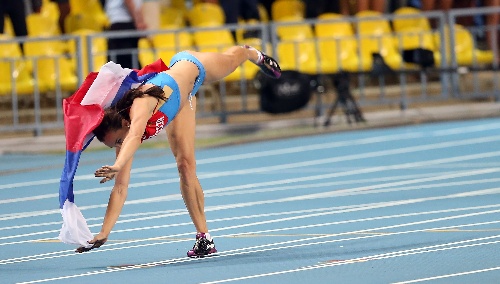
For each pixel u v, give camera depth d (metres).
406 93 45.91
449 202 24.81
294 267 17.59
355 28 46.06
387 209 24.12
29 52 42.03
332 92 44.84
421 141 38.84
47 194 29.42
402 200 25.52
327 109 44.41
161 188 29.59
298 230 21.69
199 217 19.22
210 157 36.97
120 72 17.56
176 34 40.97
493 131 40.81
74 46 42.62
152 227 22.91
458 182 28.44
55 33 43.97
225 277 16.98
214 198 27.33
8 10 41.38
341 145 38.69
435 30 46.12
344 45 45.38
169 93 18.12
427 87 46.25
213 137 42.28
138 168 34.38
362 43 45.84
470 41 47.00
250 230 21.98
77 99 17.61
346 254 18.66
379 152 36.34
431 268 17.08
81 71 40.31
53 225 23.86
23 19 41.69
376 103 44.75
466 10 45.78
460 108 46.06
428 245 19.23
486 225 21.30
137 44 41.06
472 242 19.36
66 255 19.80
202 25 44.78
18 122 41.56
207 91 43.06
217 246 20.14
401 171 31.52
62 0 43.91
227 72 19.67
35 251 20.39
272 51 42.41
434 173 30.64
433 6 47.97
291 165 34.00
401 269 17.09
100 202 27.33
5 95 41.41
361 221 22.52
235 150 38.62
